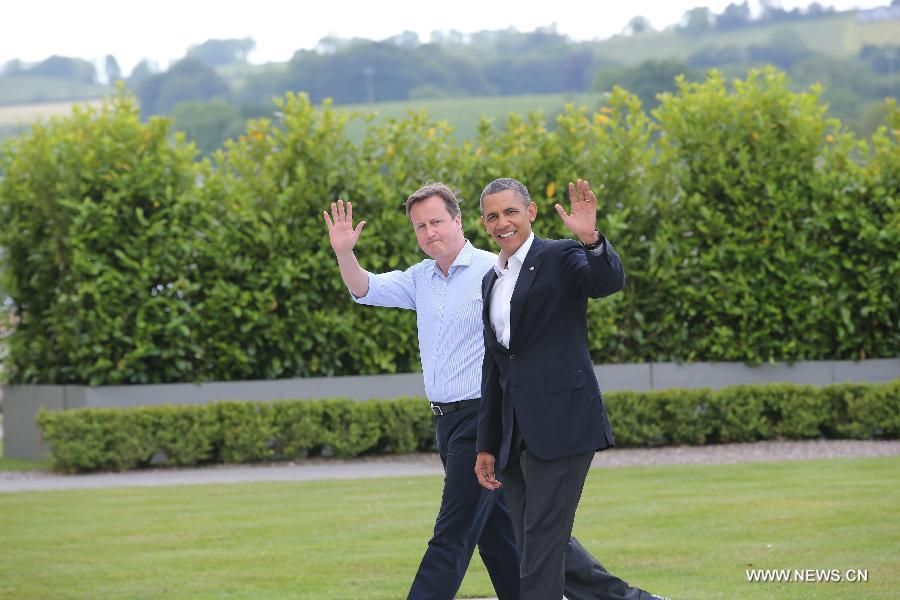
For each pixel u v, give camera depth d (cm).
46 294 1814
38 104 11531
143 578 932
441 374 771
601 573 714
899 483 1307
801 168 1855
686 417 1741
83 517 1216
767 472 1424
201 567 971
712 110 1872
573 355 689
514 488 719
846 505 1172
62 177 1738
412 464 1641
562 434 682
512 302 689
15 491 1423
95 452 1608
